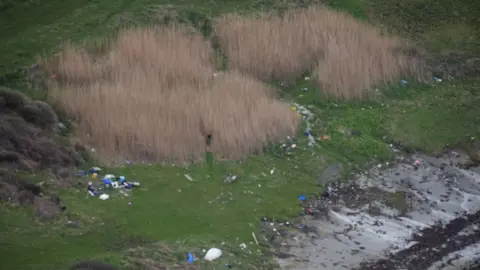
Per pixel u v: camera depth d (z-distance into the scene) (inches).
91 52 3356.3
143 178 2699.3
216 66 3442.4
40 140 2684.5
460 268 2400.3
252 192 2721.5
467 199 2864.2
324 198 2763.3
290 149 2994.6
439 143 3218.5
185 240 2369.6
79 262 2143.2
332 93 3405.5
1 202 2372.0
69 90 3011.8
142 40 3366.1
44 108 2807.6
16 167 2564.0
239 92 3171.8
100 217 2431.1
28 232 2279.8
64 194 2514.8
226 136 2918.3
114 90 3021.7
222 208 2600.9
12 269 2086.6
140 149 2815.0
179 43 3430.1
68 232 2322.8
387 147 3107.8
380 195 2824.8
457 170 3065.9
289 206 2669.8
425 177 2979.8
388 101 3472.0
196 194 2657.5
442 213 2751.0
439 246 2534.5
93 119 2881.4
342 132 3157.0
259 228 2517.2
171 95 3056.1
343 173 2928.2
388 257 2443.4
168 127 2881.4
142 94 3034.0
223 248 2361.0
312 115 3265.3
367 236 2556.6
